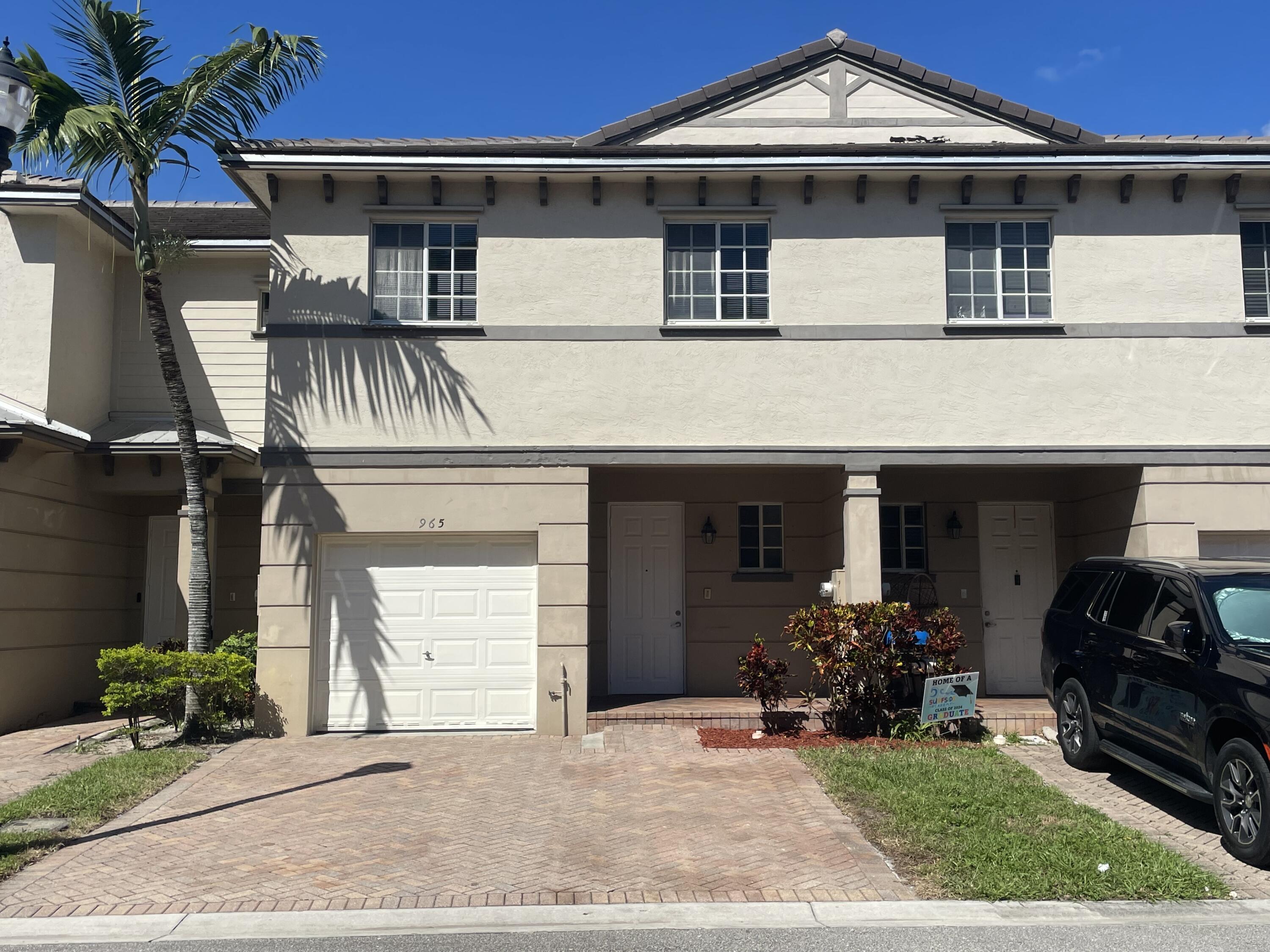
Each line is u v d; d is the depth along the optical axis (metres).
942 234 12.45
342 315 12.27
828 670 11.23
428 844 7.78
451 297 12.52
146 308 15.41
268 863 7.35
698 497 14.15
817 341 12.30
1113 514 12.89
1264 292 12.52
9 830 8.08
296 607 11.84
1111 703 9.13
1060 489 14.20
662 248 12.45
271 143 12.06
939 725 11.31
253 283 15.55
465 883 6.94
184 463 12.01
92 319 14.57
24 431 12.12
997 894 6.64
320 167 12.03
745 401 12.22
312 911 6.46
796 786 9.38
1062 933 6.15
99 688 14.76
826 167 12.13
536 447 12.10
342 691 11.98
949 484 14.20
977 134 13.09
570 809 8.70
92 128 10.73
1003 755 10.45
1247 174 12.34
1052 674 10.48
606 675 13.75
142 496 15.75
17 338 13.36
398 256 12.54
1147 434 12.16
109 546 15.10
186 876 7.09
